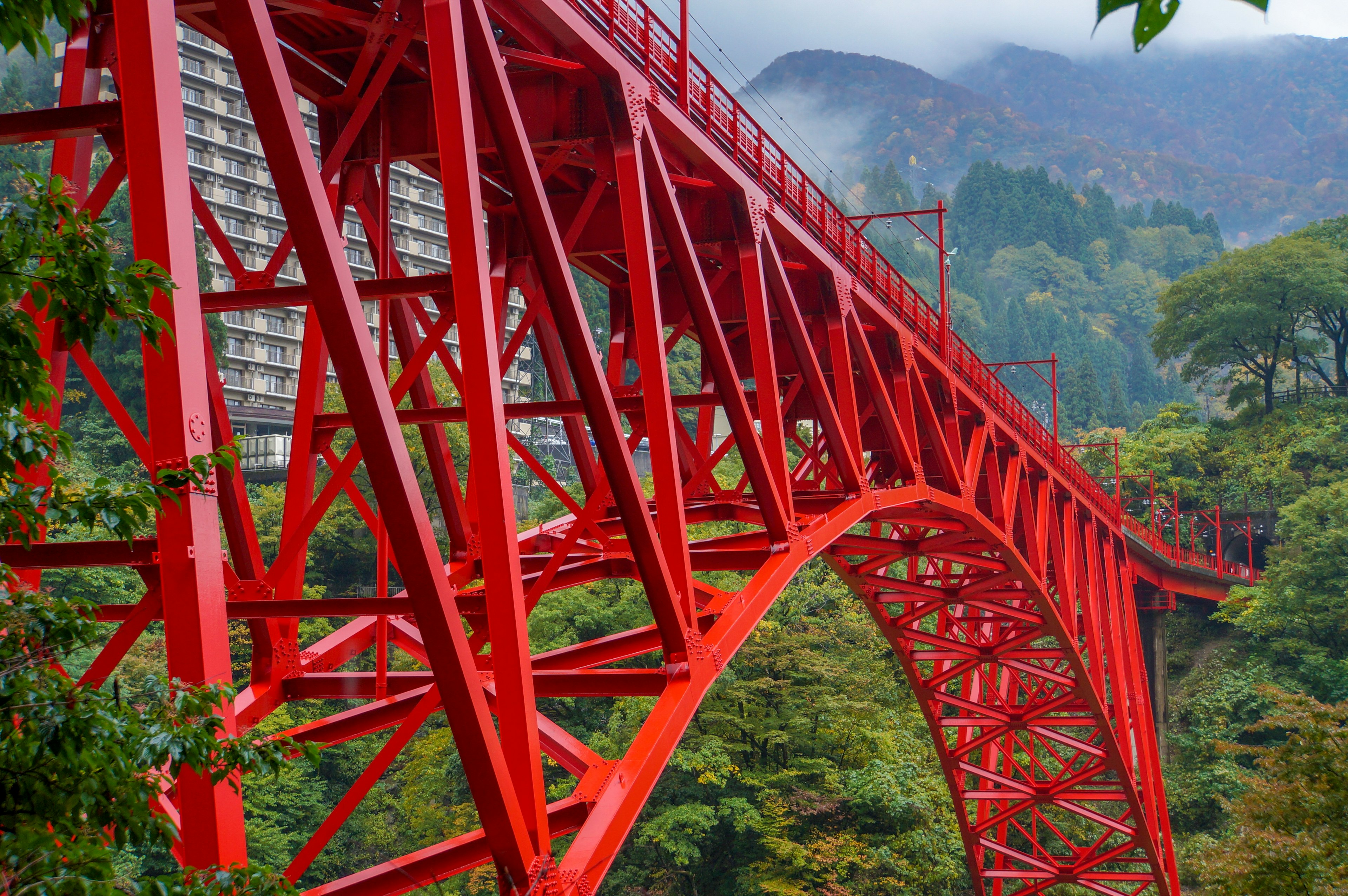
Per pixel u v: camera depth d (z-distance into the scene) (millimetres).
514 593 7910
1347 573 61625
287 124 6379
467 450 60656
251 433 74312
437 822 43000
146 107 5898
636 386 14250
